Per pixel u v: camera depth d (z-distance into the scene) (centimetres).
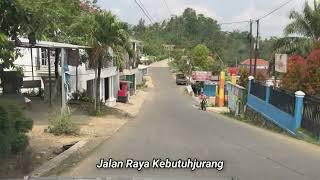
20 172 907
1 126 927
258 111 2789
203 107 4606
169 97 6825
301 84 2545
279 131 2184
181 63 11075
